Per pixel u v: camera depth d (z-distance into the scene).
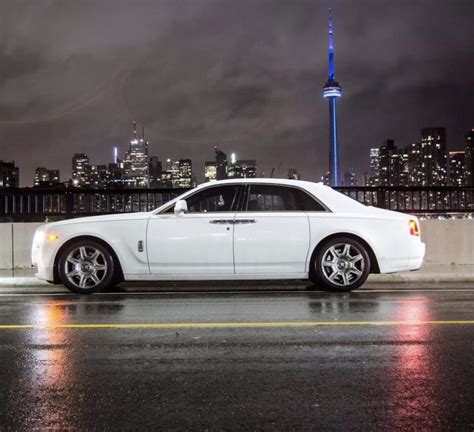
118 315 7.24
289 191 9.17
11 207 13.62
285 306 7.84
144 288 9.85
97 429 3.55
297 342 5.70
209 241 8.86
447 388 4.27
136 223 8.96
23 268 12.20
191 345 5.60
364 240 9.05
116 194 13.77
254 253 8.87
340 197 9.25
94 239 9.12
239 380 4.48
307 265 8.95
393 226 9.12
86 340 5.85
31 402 4.03
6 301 8.49
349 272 9.08
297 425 3.59
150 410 3.86
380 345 5.55
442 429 3.53
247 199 9.09
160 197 13.79
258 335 6.02
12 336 6.05
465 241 12.52
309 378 4.52
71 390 4.27
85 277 9.13
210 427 3.57
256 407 3.90
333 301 8.26
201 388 4.30
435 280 10.61
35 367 4.88
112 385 4.38
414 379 4.48
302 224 8.95
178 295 9.00
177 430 3.53
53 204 13.73
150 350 5.42
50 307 7.90
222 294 9.08
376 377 4.54
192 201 9.12
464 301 8.24
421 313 7.25
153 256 8.88
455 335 5.97
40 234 9.23
